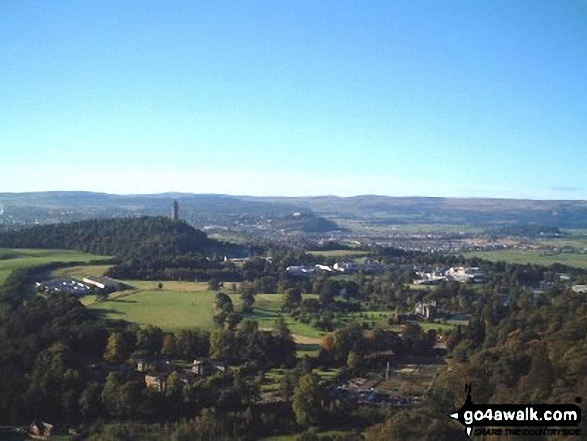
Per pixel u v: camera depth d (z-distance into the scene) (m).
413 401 156.12
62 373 154.50
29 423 145.38
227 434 139.25
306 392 146.00
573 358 129.38
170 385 152.12
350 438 130.38
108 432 137.88
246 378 171.38
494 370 143.38
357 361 185.75
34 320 191.00
